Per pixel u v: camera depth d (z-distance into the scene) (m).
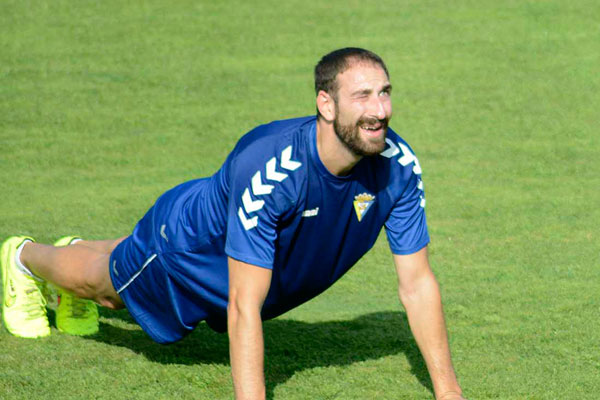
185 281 12.59
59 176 27.08
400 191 11.57
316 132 10.96
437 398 11.66
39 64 38.75
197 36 42.47
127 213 23.62
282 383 13.05
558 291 17.59
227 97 35.38
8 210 23.66
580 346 14.54
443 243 21.14
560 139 30.64
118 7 46.53
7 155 28.91
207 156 29.27
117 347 14.60
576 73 37.47
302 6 46.62
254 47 41.12
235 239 11.03
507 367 13.66
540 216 23.30
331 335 15.36
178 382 13.05
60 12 45.53
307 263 11.91
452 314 16.30
